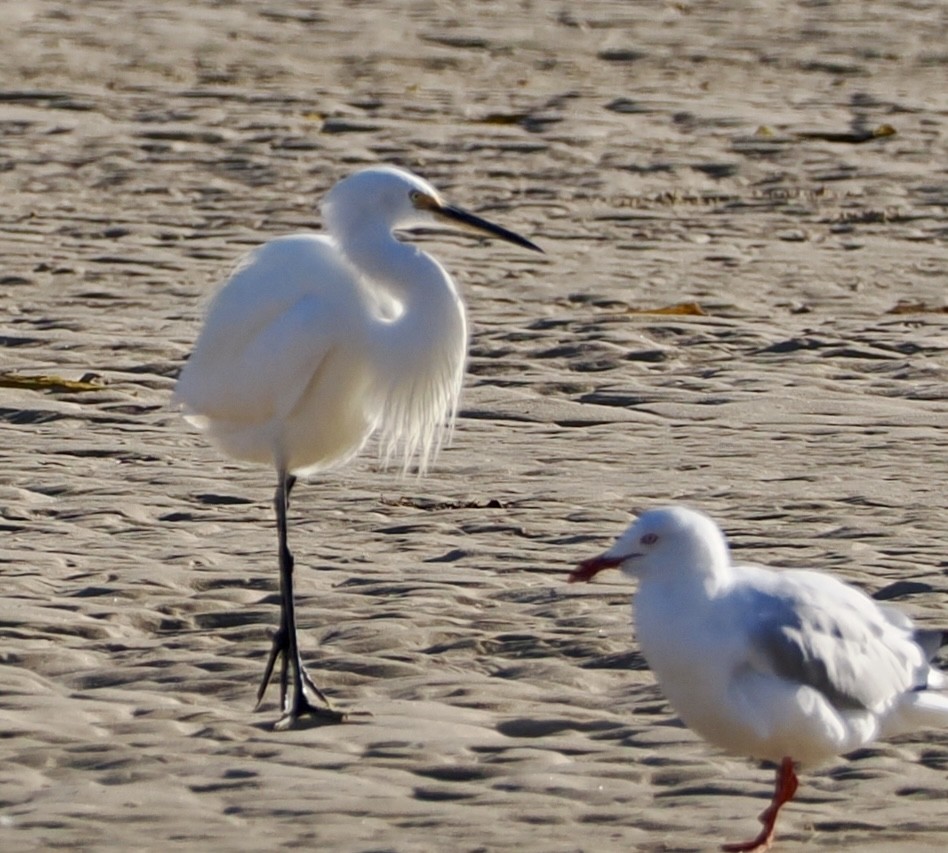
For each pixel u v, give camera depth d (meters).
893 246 25.80
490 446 15.93
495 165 29.94
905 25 46.88
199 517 13.64
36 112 33.16
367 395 11.09
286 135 31.56
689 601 8.00
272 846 7.88
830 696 8.02
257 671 10.39
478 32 44.19
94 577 11.95
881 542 12.95
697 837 8.09
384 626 10.98
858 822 8.28
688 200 28.38
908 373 18.70
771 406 17.41
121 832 8.04
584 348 19.30
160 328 20.05
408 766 8.95
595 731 9.47
